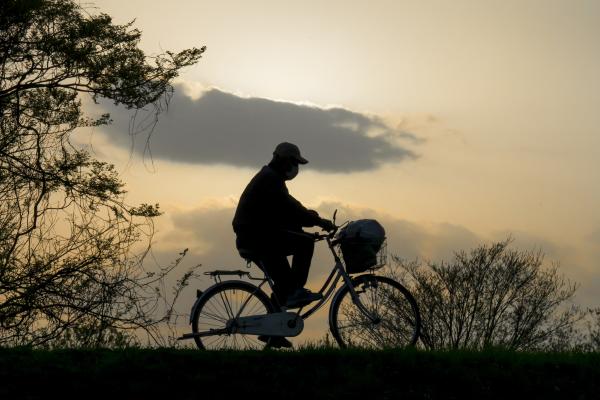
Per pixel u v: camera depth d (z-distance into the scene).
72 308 14.96
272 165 10.20
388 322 10.26
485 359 9.36
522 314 28.33
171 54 15.87
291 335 9.73
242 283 9.82
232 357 8.67
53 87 15.75
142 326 14.84
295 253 10.02
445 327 29.11
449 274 29.30
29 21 15.00
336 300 10.13
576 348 11.22
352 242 10.23
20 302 14.95
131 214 15.34
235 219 9.98
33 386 7.80
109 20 15.57
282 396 7.93
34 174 15.66
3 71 15.46
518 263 28.98
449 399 8.27
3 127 15.72
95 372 8.12
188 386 8.00
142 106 15.98
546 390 8.66
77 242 15.27
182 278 15.17
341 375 8.43
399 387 8.38
